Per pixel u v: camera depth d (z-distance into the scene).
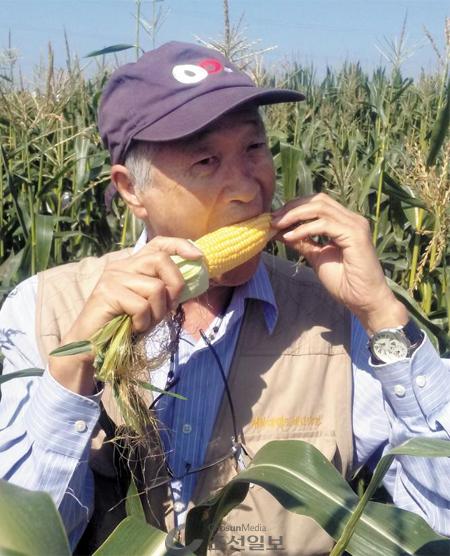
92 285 0.79
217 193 0.69
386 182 1.39
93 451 0.74
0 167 1.83
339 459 0.74
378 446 0.76
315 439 0.73
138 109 0.69
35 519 0.45
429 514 0.71
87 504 0.72
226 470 0.73
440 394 0.68
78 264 0.83
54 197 2.02
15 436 0.69
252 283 0.75
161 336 0.69
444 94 1.67
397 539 0.57
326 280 0.71
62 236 1.69
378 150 1.94
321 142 2.56
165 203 0.71
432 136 1.21
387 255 1.51
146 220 0.76
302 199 0.71
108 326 0.60
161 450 0.71
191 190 0.69
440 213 1.12
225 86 0.69
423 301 1.38
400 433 0.70
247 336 0.74
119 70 0.72
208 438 0.73
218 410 0.73
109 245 1.93
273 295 0.75
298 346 0.75
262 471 0.60
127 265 0.61
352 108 2.96
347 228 0.69
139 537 0.52
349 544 0.57
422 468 0.70
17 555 0.45
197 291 0.64
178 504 0.73
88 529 0.75
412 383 0.68
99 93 2.22
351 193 1.38
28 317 0.78
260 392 0.73
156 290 0.60
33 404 0.66
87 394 0.65
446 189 1.12
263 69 1.48
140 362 0.61
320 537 0.73
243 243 0.68
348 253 0.69
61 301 0.78
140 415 0.63
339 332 0.76
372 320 0.69
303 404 0.74
